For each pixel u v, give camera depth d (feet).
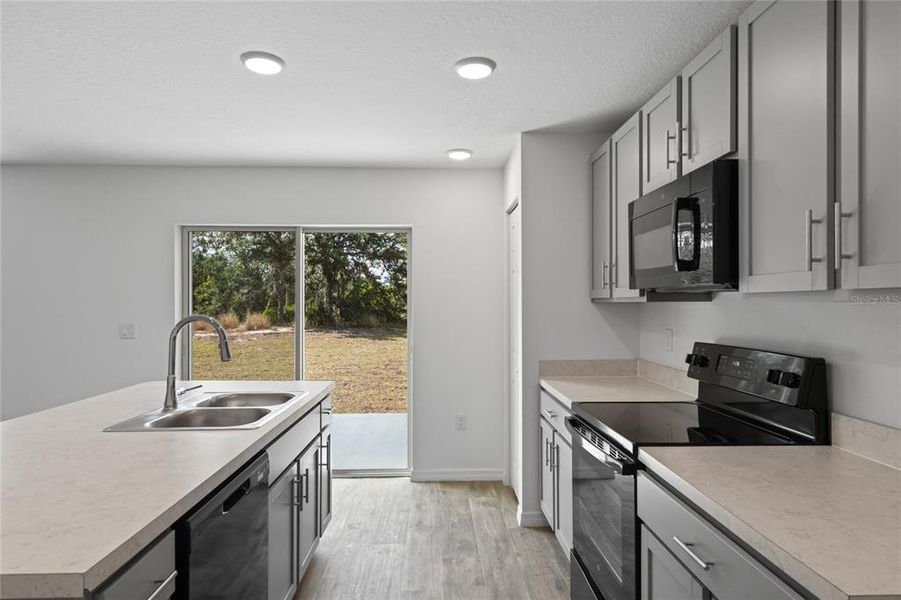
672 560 4.20
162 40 6.37
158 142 10.53
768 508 3.48
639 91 8.02
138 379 12.35
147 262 12.32
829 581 2.56
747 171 4.88
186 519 3.90
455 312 12.60
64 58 6.83
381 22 5.98
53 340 12.28
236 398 8.24
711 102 5.48
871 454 4.52
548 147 10.00
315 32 6.19
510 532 9.66
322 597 7.50
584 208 10.02
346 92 8.01
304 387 8.71
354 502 11.12
